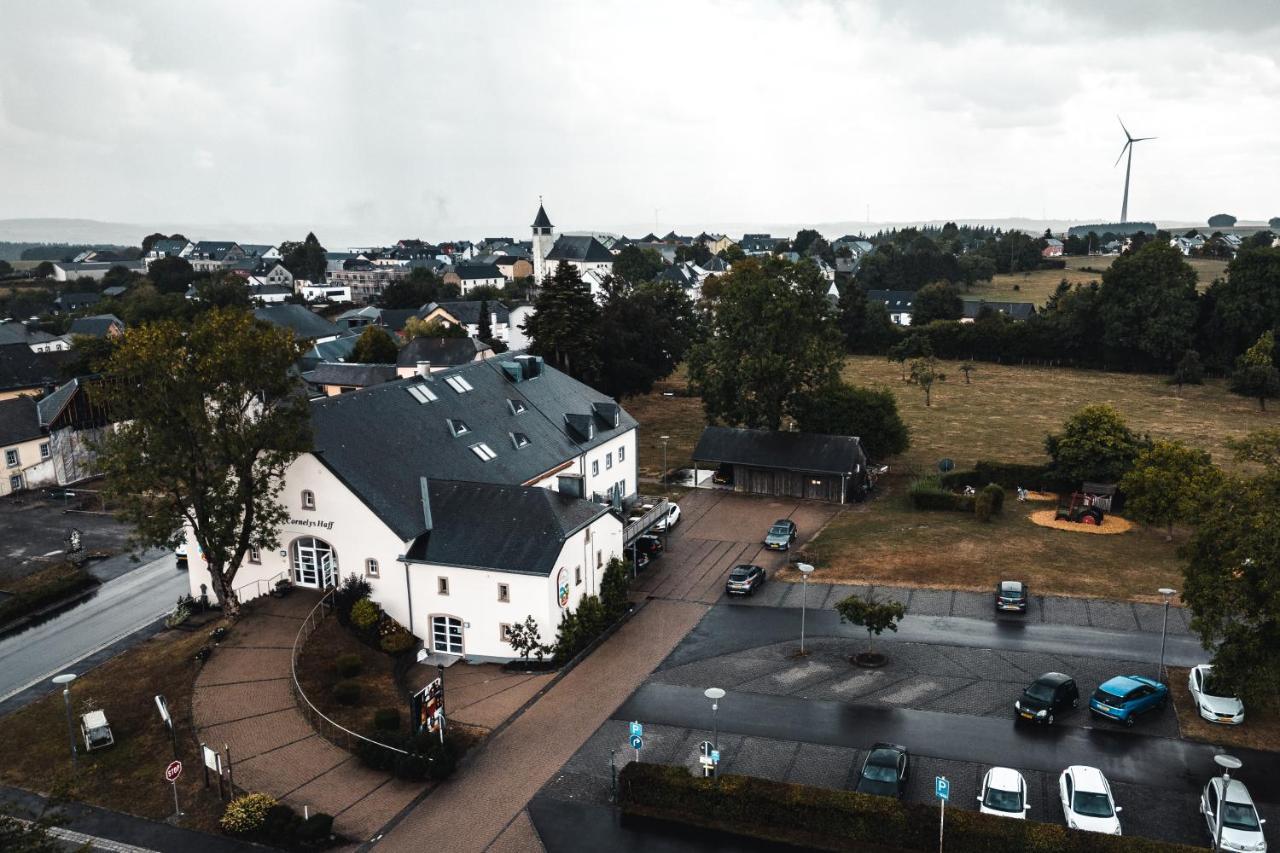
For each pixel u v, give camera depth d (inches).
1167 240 5511.8
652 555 2386.8
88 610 2121.1
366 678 1664.6
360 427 1999.3
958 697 1599.4
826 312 3218.5
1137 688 1505.9
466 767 1409.9
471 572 1763.0
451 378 2418.8
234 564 1854.1
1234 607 1330.0
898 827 1186.6
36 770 1440.7
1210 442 3622.0
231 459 1729.8
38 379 4148.6
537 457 2349.9
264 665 1699.1
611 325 3991.1
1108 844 1121.4
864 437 3142.2
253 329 1780.3
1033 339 5777.6
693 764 1395.2
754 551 2438.5
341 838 1230.3
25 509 2920.8
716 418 3400.6
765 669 1734.7
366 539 1843.0
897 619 1750.7
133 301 6943.9
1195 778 1330.0
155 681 1699.1
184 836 1253.7
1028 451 3533.5
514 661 1756.9
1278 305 4913.9
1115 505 2687.0
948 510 2738.7
